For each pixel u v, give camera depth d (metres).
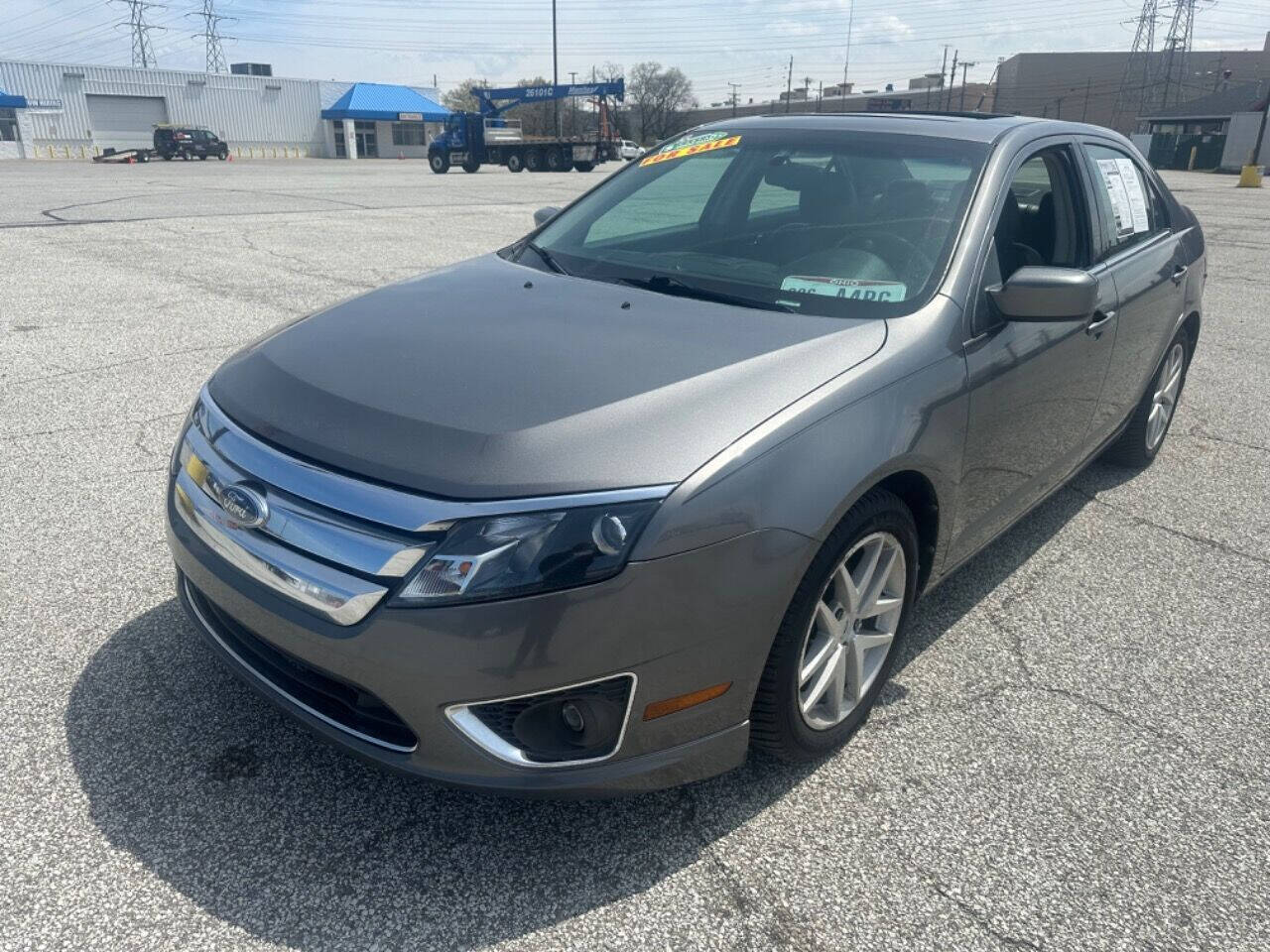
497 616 1.96
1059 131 3.76
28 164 41.12
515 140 37.97
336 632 2.05
